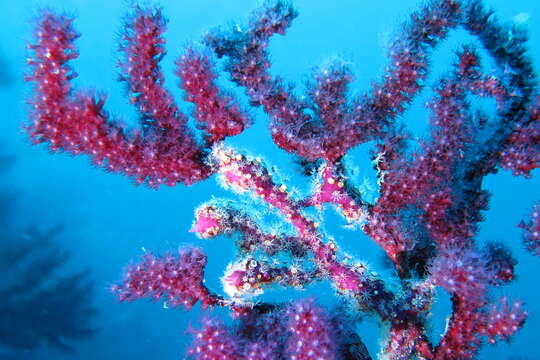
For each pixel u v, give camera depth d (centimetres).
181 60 24
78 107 23
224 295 27
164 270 25
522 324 23
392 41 24
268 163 27
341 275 27
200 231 27
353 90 26
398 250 28
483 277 23
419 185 25
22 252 105
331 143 25
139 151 24
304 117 25
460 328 25
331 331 23
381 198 26
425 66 24
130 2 24
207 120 25
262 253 27
